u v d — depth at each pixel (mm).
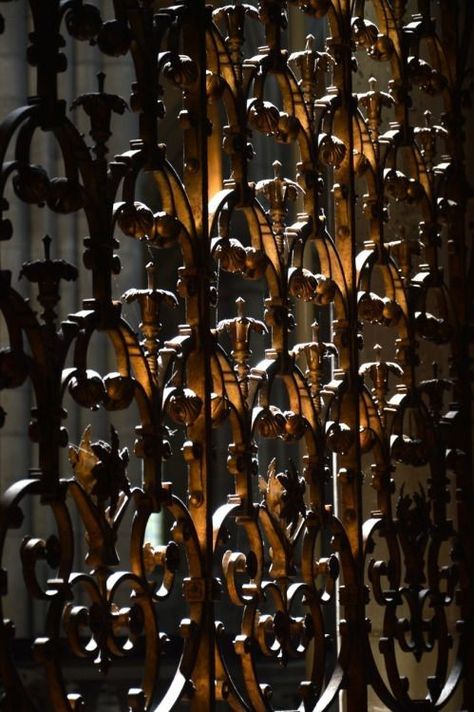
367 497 3816
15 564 8688
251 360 9430
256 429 3061
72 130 2516
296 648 3127
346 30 3465
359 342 3432
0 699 2334
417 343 3691
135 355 2674
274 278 3127
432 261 3785
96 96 2588
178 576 8898
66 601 2439
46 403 2414
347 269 3422
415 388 3674
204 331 2871
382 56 3637
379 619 3893
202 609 2818
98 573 2555
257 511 3012
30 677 7078
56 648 2422
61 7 2504
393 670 3500
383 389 3564
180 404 2797
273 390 9547
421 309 3742
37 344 2410
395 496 3938
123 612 2607
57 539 2449
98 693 6953
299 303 5012
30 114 2424
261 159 8961
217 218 2936
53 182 2475
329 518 3275
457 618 3986
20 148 2400
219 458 9312
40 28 2473
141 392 2684
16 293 2373
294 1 3312
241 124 3043
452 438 3848
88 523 2537
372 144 3553
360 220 3875
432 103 4082
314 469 3238
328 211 4812
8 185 8555
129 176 2676
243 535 7805
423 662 3893
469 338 3906
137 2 2754
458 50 3922
